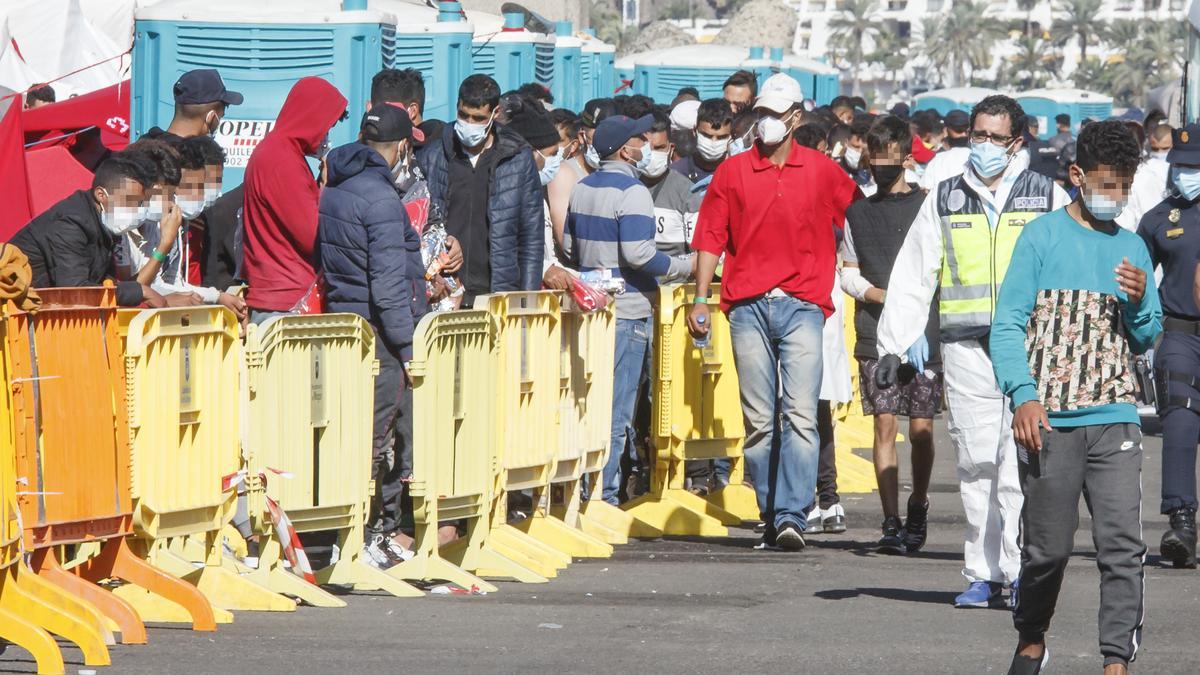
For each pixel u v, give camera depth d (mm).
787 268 25750
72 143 35375
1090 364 16094
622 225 27359
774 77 25688
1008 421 21156
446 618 20281
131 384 18438
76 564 18781
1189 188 25328
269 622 19625
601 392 27234
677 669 17469
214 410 19672
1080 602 22172
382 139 22781
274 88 36875
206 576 20391
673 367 28906
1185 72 60094
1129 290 16016
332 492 21359
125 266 21297
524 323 24703
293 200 22453
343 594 21922
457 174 25469
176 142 22859
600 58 74500
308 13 36688
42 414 17203
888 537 26734
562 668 17375
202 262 25266
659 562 25469
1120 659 16047
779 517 26406
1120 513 16000
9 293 16219
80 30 53281
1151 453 40094
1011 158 21031
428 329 21781
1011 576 21234
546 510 26016
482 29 53656
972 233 21031
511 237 25500
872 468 36938
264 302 22688
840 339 29359
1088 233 16312
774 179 25672
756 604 21844
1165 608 21750
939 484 36250
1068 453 16109
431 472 22203
